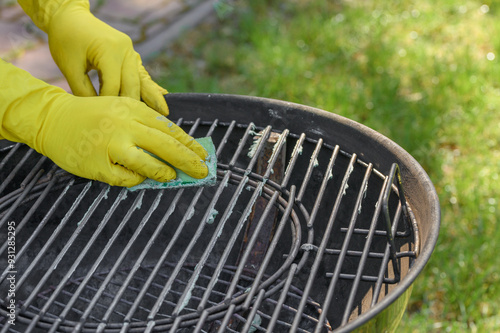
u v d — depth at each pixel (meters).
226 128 0.97
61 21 0.96
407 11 2.09
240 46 1.83
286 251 0.96
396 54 1.80
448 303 1.11
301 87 1.63
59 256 0.80
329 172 0.87
